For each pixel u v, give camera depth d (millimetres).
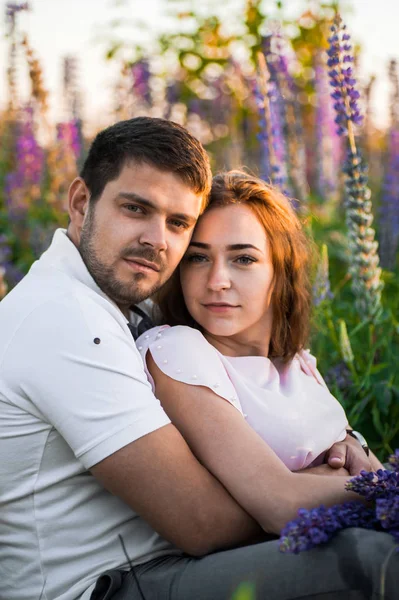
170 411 2346
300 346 2783
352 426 3484
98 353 2154
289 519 2160
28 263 5320
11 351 2193
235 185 2582
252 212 2582
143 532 2262
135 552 2238
